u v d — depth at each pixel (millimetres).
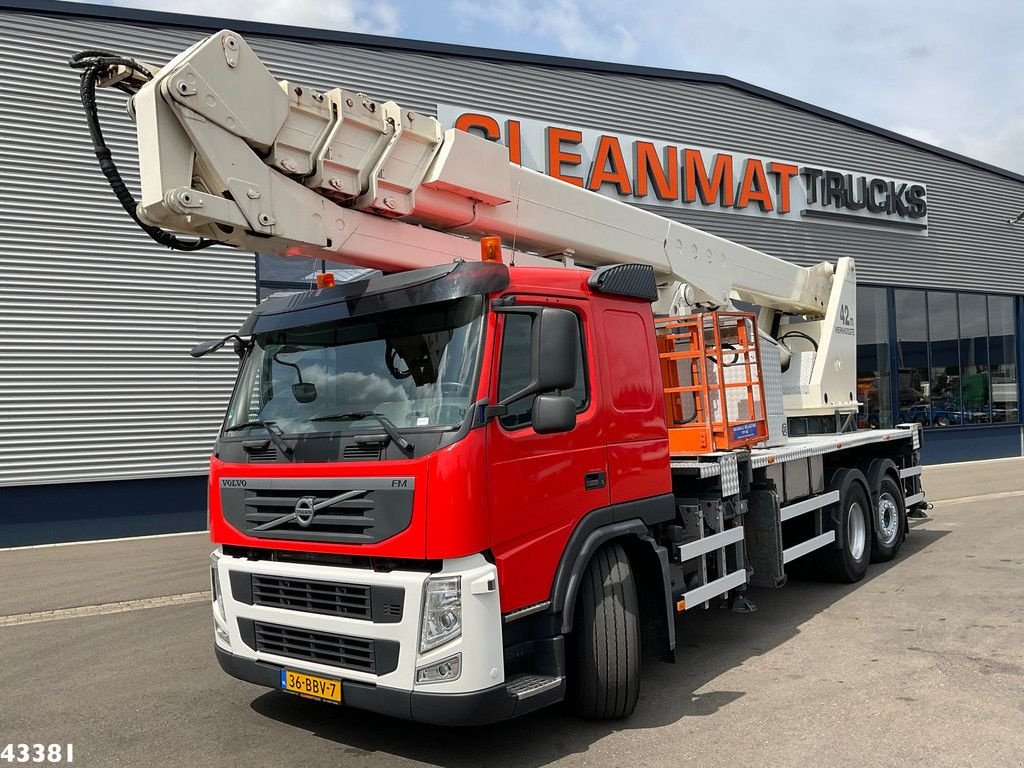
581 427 4637
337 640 4145
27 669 6285
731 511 6145
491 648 3873
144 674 6059
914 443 10281
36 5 12648
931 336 22562
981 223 23547
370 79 14641
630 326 5234
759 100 19297
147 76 4137
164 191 3910
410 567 3953
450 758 4363
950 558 9305
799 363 9680
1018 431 24312
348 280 5188
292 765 4344
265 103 4289
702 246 7809
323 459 4238
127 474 13219
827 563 8180
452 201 5371
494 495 4016
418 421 4059
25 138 12641
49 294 12789
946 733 4383
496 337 4180
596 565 4727
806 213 19938
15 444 12578
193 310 13703
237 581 4613
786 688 5250
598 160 16781
